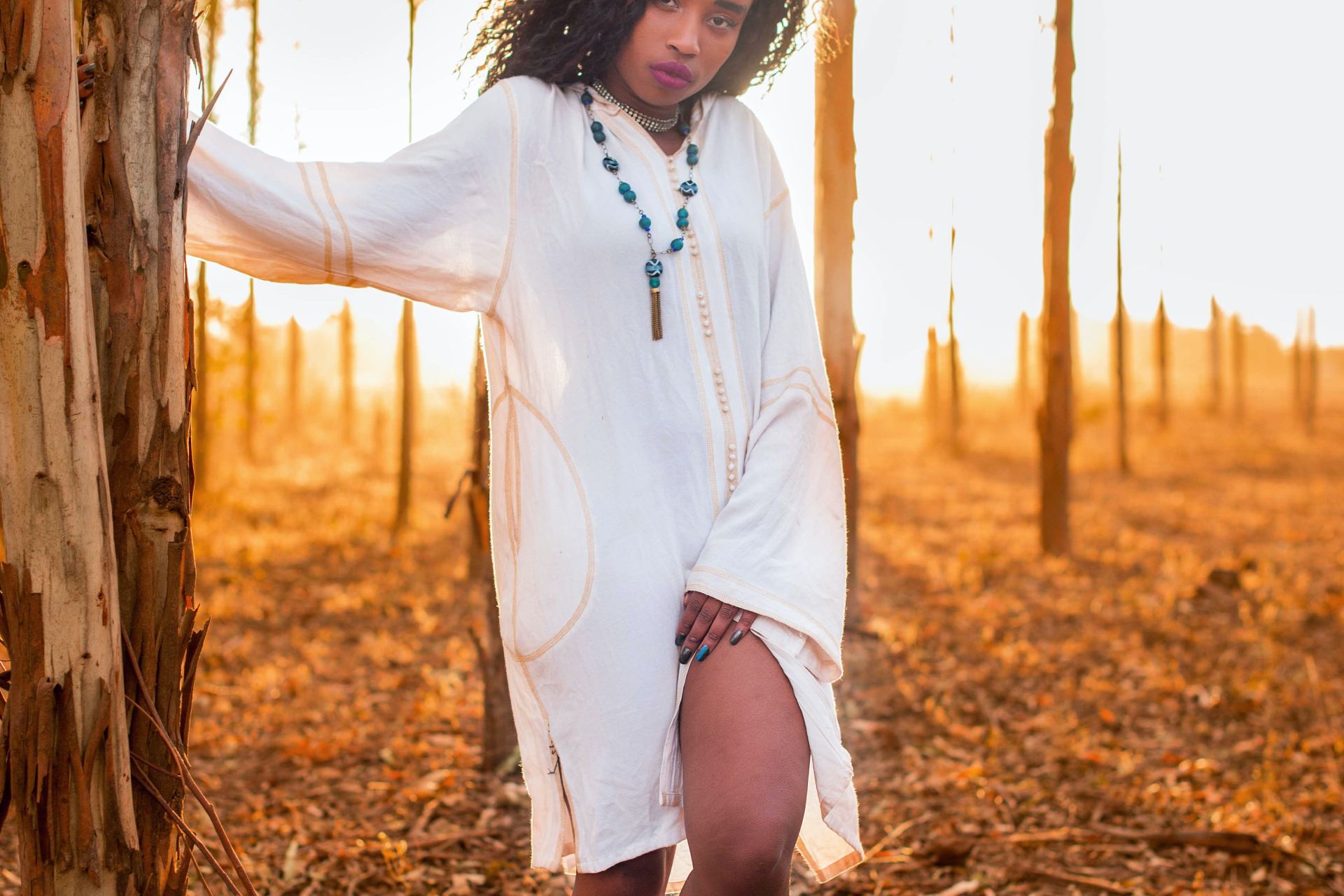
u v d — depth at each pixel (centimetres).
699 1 185
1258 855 338
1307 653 616
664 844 181
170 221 160
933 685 556
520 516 188
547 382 185
